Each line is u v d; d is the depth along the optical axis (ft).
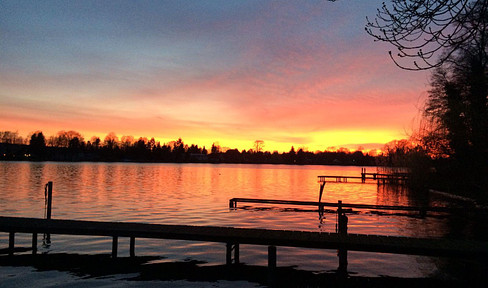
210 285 32.63
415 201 110.22
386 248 36.88
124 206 85.30
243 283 33.30
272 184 187.93
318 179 237.04
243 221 67.97
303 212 82.48
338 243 37.81
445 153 85.35
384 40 18.19
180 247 45.73
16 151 531.09
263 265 38.78
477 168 75.51
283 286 32.83
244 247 46.52
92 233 41.98
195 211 79.71
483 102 75.10
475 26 17.63
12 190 117.29
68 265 38.04
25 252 42.65
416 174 117.80
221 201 100.94
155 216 71.20
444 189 114.01
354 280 34.50
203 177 240.53
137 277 34.47
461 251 35.32
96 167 361.51
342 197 121.90
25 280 33.22
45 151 533.96
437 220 73.36
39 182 152.87
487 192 75.15
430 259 41.88
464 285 33.63
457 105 80.18
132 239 41.70
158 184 163.43
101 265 38.06
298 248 46.29
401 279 35.06
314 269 37.63
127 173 259.19
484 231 61.46
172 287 31.96
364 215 79.71
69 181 164.96
